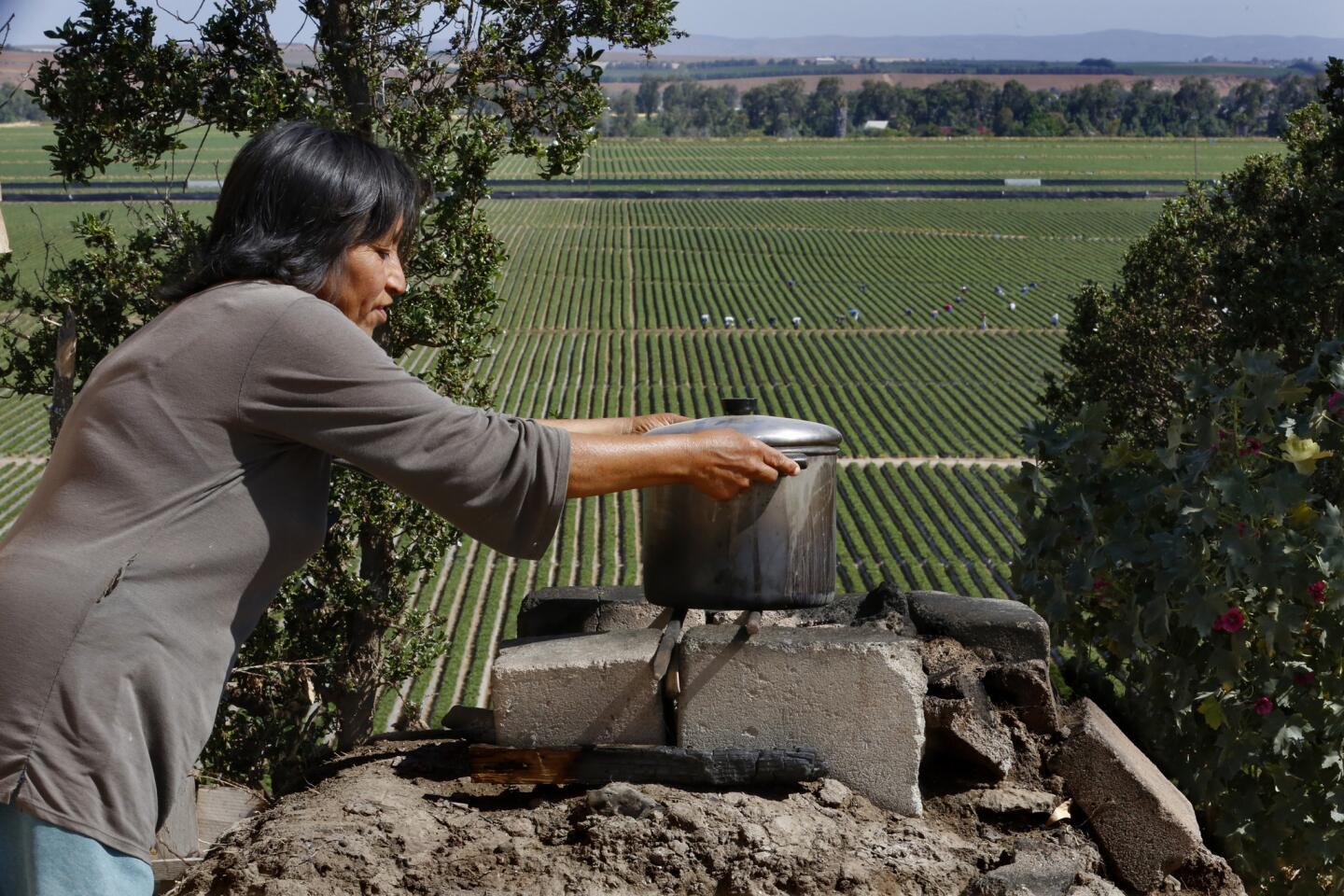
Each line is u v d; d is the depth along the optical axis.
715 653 3.56
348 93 11.25
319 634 11.38
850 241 92.81
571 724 3.69
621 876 3.12
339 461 2.39
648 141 177.00
